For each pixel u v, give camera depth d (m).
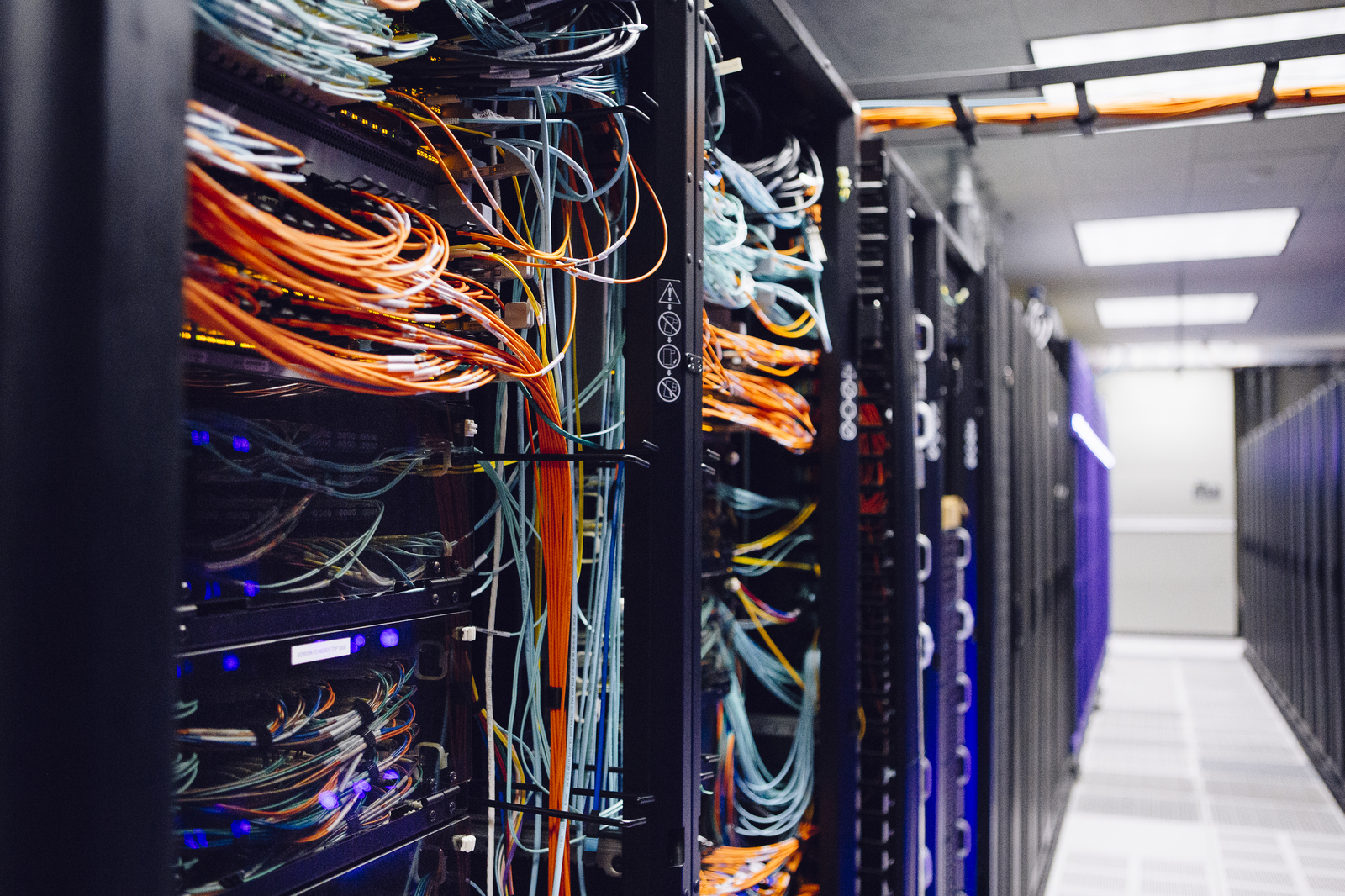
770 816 2.10
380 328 1.03
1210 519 13.84
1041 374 5.11
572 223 1.52
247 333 0.83
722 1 1.62
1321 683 6.71
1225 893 4.69
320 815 1.07
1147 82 4.32
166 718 0.70
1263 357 12.95
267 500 1.03
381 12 1.00
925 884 2.61
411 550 1.22
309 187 1.01
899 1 3.78
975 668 3.38
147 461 0.69
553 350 1.34
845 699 2.09
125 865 0.67
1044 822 4.77
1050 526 5.41
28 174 0.64
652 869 1.29
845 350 2.11
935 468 2.78
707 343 1.76
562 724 1.40
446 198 1.25
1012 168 5.77
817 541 2.17
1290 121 5.00
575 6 1.24
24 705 0.64
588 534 1.60
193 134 0.77
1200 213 6.80
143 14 0.68
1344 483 6.02
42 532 0.64
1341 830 5.59
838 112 2.09
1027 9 3.86
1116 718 8.73
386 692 1.17
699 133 1.38
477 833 1.40
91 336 0.65
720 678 2.04
